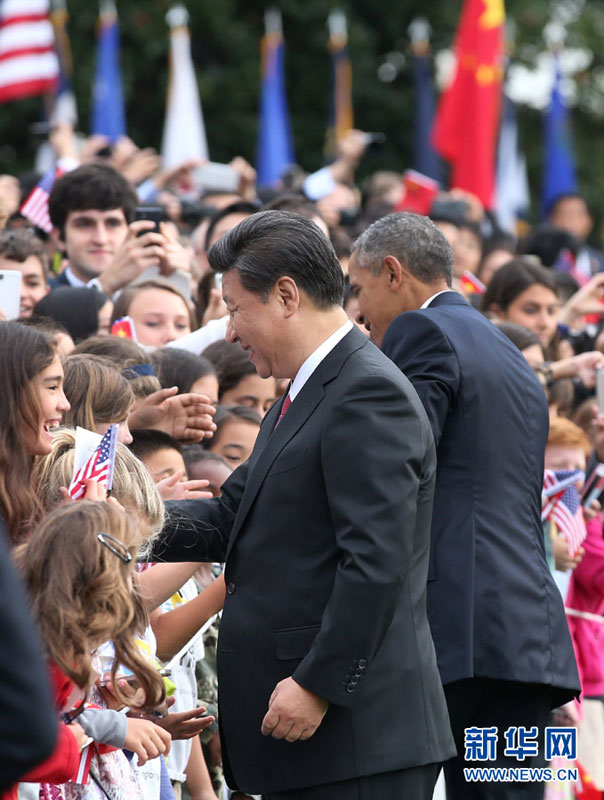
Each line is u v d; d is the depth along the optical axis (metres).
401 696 12.62
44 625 10.26
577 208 41.94
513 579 16.03
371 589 11.98
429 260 17.06
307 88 71.12
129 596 10.59
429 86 52.06
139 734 11.88
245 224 13.01
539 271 25.23
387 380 12.59
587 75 78.69
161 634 14.23
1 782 6.86
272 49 50.62
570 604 21.78
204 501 14.35
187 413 16.44
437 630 15.89
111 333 19.56
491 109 41.56
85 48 65.06
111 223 23.12
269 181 49.62
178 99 43.12
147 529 12.80
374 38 72.56
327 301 13.00
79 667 10.29
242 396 19.92
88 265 22.98
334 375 12.77
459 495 16.12
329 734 12.40
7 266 21.42
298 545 12.61
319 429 12.58
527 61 75.75
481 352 16.44
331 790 12.48
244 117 67.56
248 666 12.72
